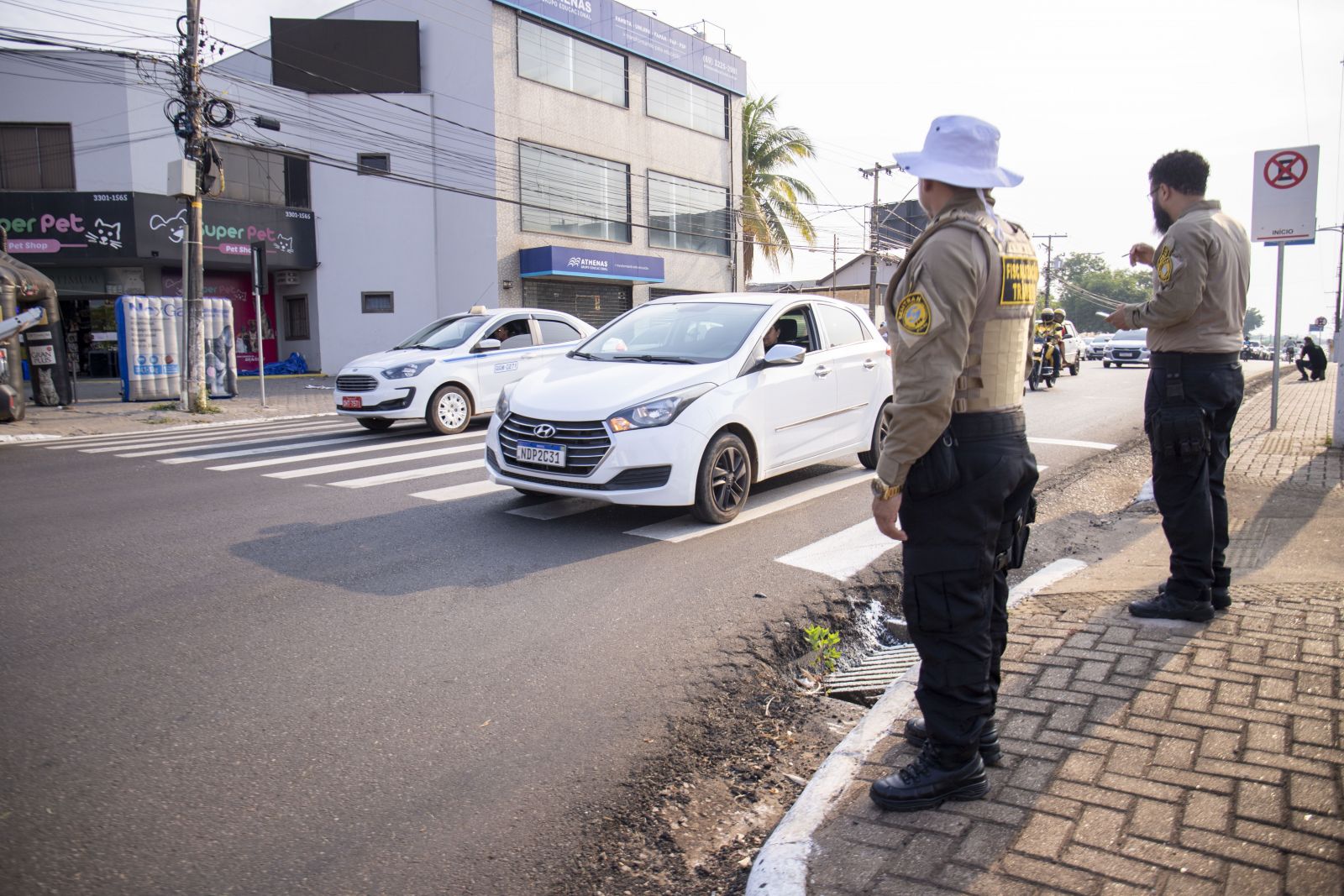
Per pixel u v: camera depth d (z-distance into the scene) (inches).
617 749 125.5
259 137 977.5
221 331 723.4
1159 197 153.2
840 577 203.3
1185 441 146.7
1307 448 330.3
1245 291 150.3
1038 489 308.3
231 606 178.1
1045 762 108.0
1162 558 202.5
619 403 231.5
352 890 94.4
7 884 93.3
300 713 133.0
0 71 861.8
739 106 1283.2
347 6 1069.1
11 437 472.4
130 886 93.7
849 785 106.8
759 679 153.0
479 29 958.4
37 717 130.6
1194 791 99.8
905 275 92.7
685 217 1210.6
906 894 85.0
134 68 872.9
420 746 124.3
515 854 101.7
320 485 304.0
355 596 185.0
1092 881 85.5
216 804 109.2
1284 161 363.9
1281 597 163.0
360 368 447.8
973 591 96.0
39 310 529.3
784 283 1902.1
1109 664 135.5
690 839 107.8
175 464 361.1
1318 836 90.8
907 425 90.1
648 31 1123.3
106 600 181.0
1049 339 752.3
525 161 996.6
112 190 881.5
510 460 247.0
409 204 1015.0
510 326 484.4
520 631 166.9
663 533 237.8
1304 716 115.5
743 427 252.1
